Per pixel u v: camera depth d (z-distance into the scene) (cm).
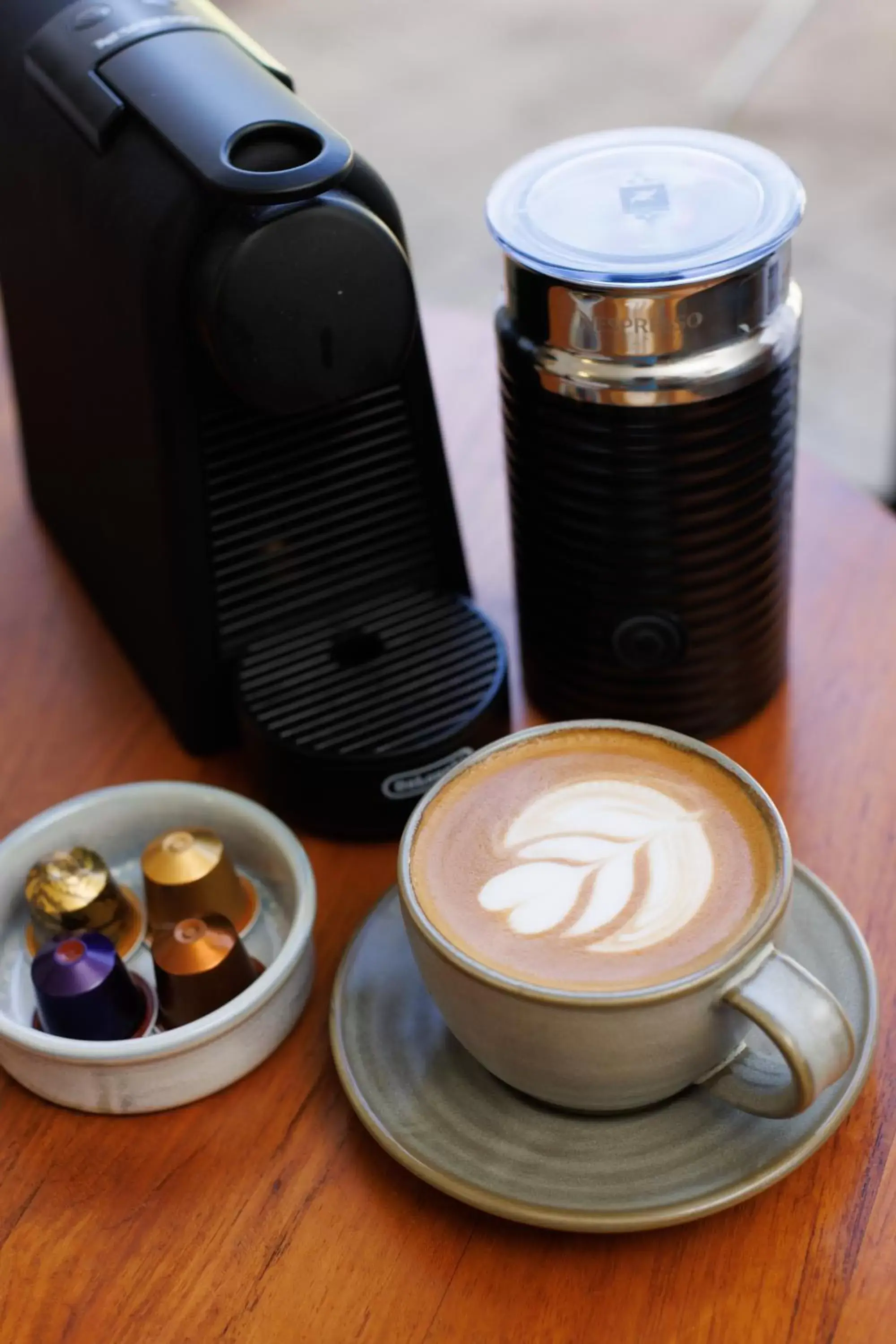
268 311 48
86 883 53
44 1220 46
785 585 60
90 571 70
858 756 60
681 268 48
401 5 249
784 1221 44
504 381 55
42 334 64
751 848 45
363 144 213
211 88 50
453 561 63
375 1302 43
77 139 54
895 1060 48
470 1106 46
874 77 216
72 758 64
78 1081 48
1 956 54
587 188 54
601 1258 44
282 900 55
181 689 60
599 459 52
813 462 76
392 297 50
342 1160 47
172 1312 44
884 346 170
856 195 193
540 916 44
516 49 234
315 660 60
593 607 57
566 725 50
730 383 50
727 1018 41
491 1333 42
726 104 213
